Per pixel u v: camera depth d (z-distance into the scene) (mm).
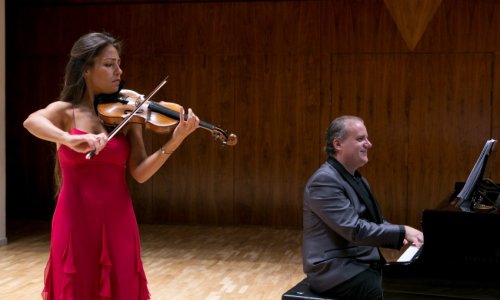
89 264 1840
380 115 6379
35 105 6969
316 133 6504
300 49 6504
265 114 6598
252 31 6582
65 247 1829
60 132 1733
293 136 6555
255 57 6590
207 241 5836
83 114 1890
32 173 7035
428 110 6285
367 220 2488
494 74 6145
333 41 6434
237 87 6637
